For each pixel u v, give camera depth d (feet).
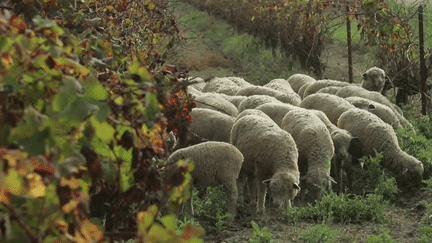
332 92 110.32
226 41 219.61
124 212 28.76
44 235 15.46
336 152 81.00
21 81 17.88
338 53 179.83
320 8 147.54
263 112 88.28
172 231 14.67
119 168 21.91
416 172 79.10
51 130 15.76
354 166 84.48
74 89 16.51
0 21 18.42
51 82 18.08
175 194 21.08
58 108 16.19
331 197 72.54
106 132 17.87
